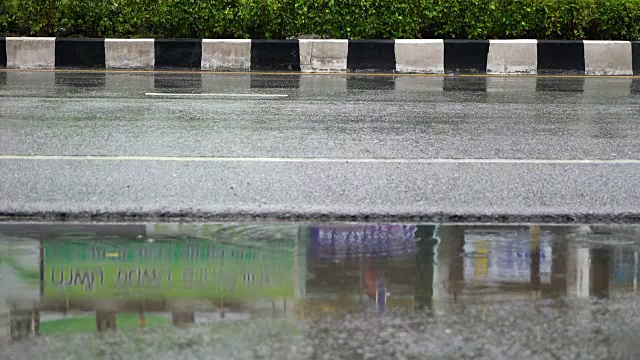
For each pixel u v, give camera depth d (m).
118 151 11.24
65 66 21.11
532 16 21.78
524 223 8.30
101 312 5.75
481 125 13.62
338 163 10.71
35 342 5.26
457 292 6.23
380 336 5.41
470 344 5.31
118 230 7.83
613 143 12.27
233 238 7.60
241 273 6.60
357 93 17.25
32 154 11.02
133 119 13.69
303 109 14.96
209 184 9.53
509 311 5.86
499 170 10.48
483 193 9.33
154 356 5.07
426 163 10.80
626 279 6.56
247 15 21.41
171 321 5.60
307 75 20.36
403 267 6.80
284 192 9.22
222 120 13.69
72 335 5.36
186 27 21.62
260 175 9.99
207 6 21.48
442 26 21.86
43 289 6.18
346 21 21.55
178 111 14.55
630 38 22.09
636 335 5.48
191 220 8.22
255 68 21.22
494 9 21.72
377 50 21.16
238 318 5.67
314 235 7.72
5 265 6.74
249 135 12.44
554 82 19.67
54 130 12.66
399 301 6.03
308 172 10.19
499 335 5.45
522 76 20.89
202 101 15.77
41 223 8.05
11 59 21.06
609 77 20.91
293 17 21.56
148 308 5.83
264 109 14.90
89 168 10.27
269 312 5.78
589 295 6.20
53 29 21.67
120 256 7.02
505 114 14.78
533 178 10.09
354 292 6.20
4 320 5.60
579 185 9.77
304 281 6.42
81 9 21.55
